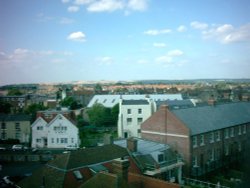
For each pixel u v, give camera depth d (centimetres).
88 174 3391
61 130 7688
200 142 5253
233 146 6050
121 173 2652
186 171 4962
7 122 8444
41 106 11619
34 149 7181
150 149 4603
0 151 7031
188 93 16300
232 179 4850
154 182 3044
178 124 5122
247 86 18062
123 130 8656
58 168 3356
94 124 10106
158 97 11969
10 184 4719
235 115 6475
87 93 17288
